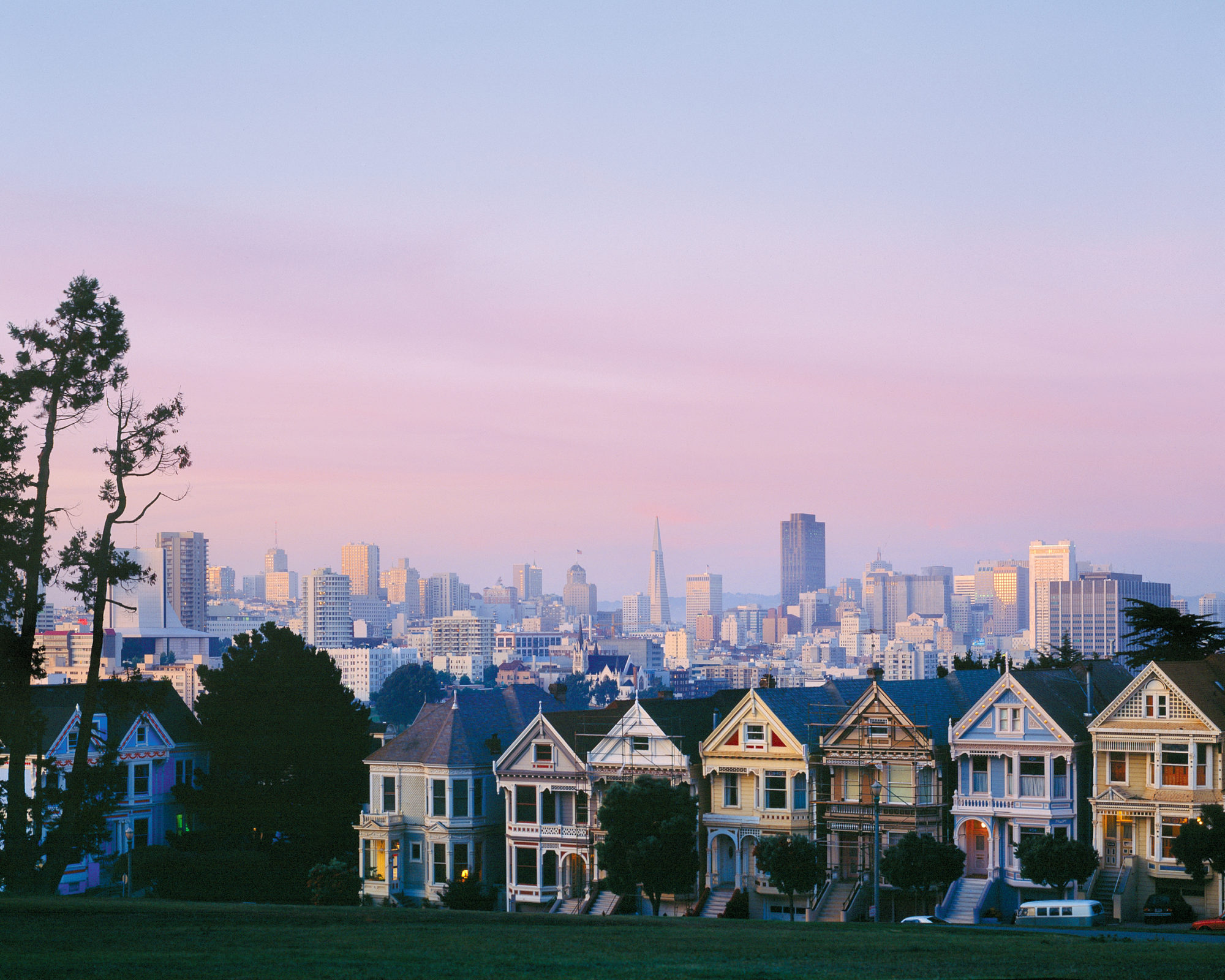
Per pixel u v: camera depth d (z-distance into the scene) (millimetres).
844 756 81688
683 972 35469
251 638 103938
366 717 106125
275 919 50594
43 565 64312
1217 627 93312
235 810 98750
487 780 92312
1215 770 73812
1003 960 39062
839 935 47562
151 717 100562
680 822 78375
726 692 95625
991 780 78875
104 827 65250
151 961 36562
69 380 64625
